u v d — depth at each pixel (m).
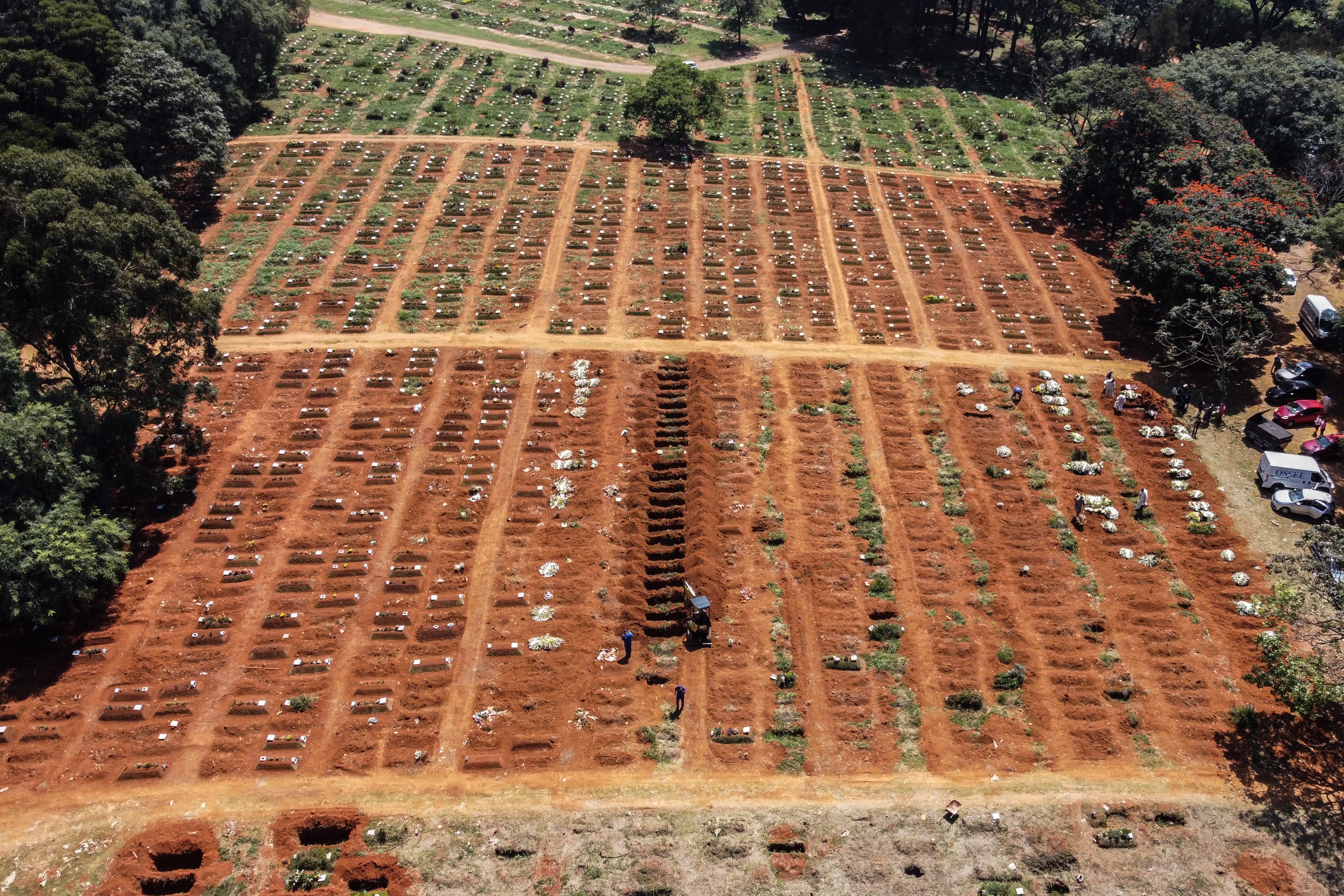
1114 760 50.38
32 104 89.44
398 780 49.28
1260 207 79.94
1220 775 49.59
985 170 112.94
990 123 125.12
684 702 53.03
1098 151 97.88
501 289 87.44
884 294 88.88
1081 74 101.62
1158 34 133.75
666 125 112.12
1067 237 99.50
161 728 51.47
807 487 67.44
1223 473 68.69
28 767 49.75
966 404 75.19
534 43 146.50
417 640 56.31
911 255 94.94
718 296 87.81
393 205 100.25
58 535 53.72
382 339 81.19
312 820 47.03
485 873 45.19
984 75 140.25
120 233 61.94
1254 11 135.38
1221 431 72.56
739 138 119.00
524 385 76.19
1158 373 78.81
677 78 113.88
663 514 65.06
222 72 110.50
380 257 91.88
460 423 72.25
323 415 72.81
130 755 50.31
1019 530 64.06
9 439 54.22
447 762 50.19
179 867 46.19
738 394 75.81
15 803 48.12
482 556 61.72
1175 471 68.62
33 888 44.56
